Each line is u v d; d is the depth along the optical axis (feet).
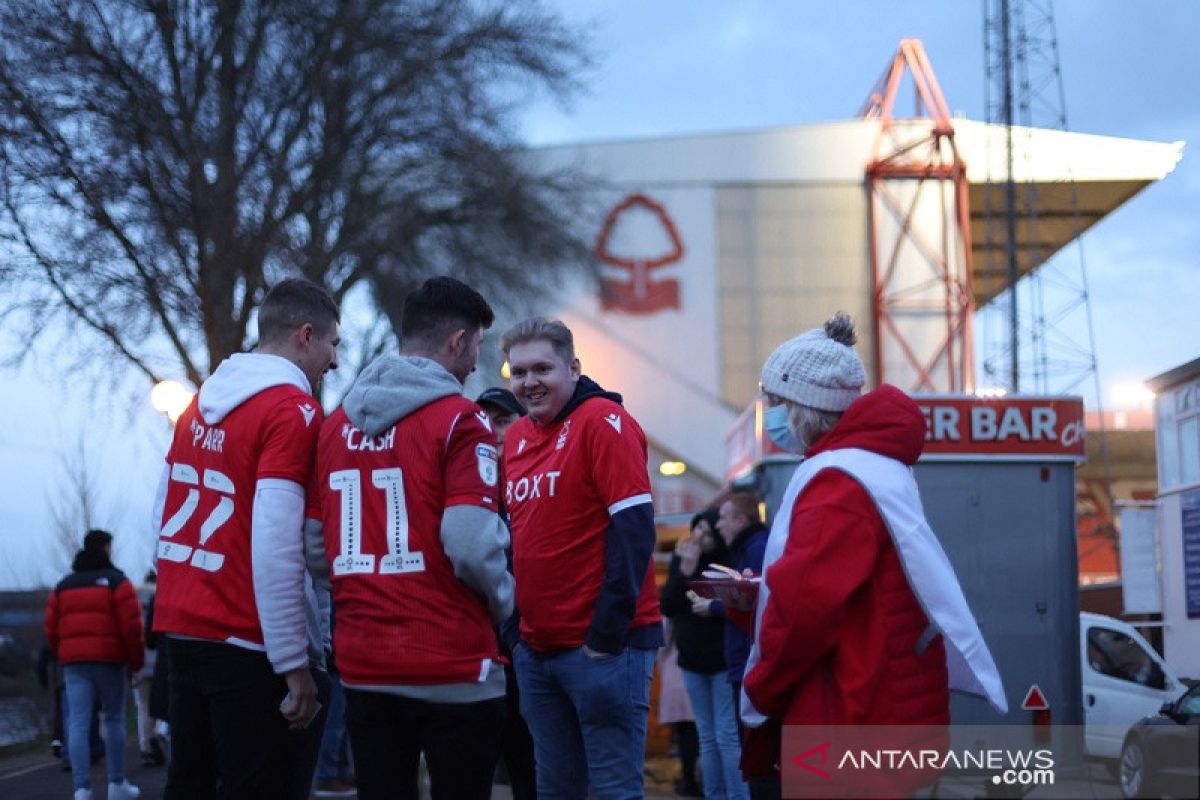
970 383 159.22
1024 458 32.14
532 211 85.92
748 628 13.88
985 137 152.56
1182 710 23.89
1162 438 39.81
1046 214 163.84
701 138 164.76
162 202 68.80
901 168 162.61
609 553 15.24
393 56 75.66
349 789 30.37
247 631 14.01
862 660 10.59
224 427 14.19
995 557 31.89
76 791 30.42
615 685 15.60
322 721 14.78
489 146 81.56
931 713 10.69
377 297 81.35
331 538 13.47
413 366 13.46
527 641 16.03
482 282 84.79
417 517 13.12
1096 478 151.43
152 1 68.44
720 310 163.12
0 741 50.42
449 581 13.15
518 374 15.99
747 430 37.96
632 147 164.14
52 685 40.96
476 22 78.33
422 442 13.15
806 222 164.55
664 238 163.22
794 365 11.77
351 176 76.79
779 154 164.96
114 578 30.91
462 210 83.76
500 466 19.08
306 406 14.08
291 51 73.05
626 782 15.70
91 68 67.36
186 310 69.92
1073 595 31.83
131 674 32.37
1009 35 147.13
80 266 68.03
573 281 100.17
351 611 13.24
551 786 16.40
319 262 74.69
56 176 67.72
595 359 161.58
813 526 10.61
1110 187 156.66
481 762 13.37
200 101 70.85
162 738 41.98
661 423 161.27
